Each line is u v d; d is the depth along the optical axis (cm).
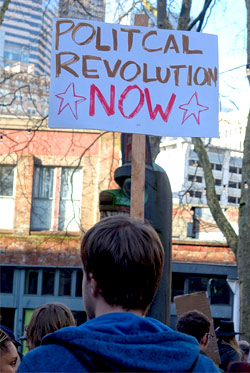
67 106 507
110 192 670
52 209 1920
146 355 161
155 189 669
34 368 158
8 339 333
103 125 508
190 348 169
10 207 1903
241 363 211
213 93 531
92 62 515
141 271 175
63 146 1911
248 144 1043
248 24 1071
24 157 1881
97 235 178
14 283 1866
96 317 175
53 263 1867
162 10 1264
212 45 536
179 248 1855
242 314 1016
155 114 517
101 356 157
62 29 516
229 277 1812
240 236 1040
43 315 325
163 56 529
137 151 509
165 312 664
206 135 525
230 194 3762
